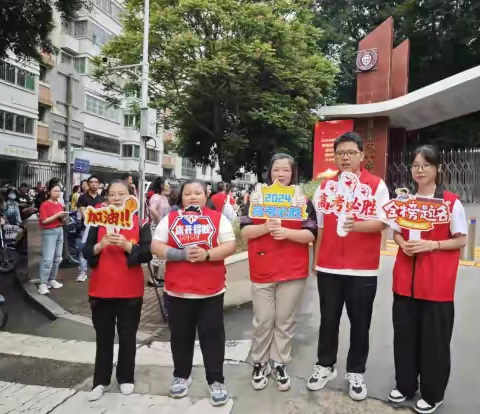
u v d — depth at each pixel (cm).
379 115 1410
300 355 399
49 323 503
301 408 306
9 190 902
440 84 1234
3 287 655
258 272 328
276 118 1471
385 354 393
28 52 899
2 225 782
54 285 646
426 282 289
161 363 390
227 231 320
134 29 1542
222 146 1688
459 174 1253
